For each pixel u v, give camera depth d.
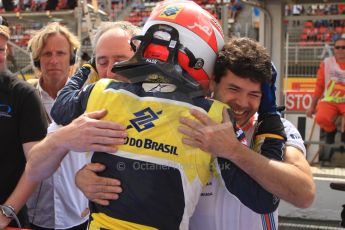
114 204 1.29
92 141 1.29
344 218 2.37
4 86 2.06
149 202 1.26
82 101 1.42
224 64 1.38
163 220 1.27
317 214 3.56
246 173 1.31
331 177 3.73
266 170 1.27
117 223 1.29
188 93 1.28
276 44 4.31
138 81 1.30
